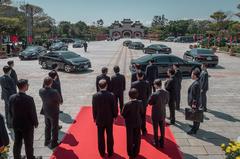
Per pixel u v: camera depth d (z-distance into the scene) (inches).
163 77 729.0
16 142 257.1
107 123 273.1
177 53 1616.6
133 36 6077.8
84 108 442.6
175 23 5083.7
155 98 291.6
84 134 335.6
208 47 2003.0
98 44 2748.5
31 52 1233.4
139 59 737.6
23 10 2187.5
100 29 5506.9
